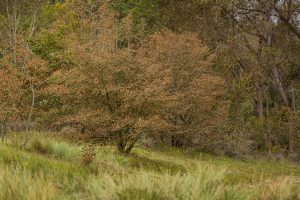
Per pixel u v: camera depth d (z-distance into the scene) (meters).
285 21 31.34
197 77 31.69
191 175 11.62
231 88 36.84
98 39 30.52
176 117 30.55
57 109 23.94
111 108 20.33
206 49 33.66
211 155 29.72
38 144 18.72
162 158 22.98
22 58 20.70
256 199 11.52
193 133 30.55
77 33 35.03
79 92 19.97
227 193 10.43
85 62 19.58
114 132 20.39
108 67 19.66
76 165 15.84
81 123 19.97
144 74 20.31
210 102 30.91
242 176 20.11
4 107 18.80
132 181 10.91
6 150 15.15
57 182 12.32
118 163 17.08
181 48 30.97
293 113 32.47
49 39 33.12
